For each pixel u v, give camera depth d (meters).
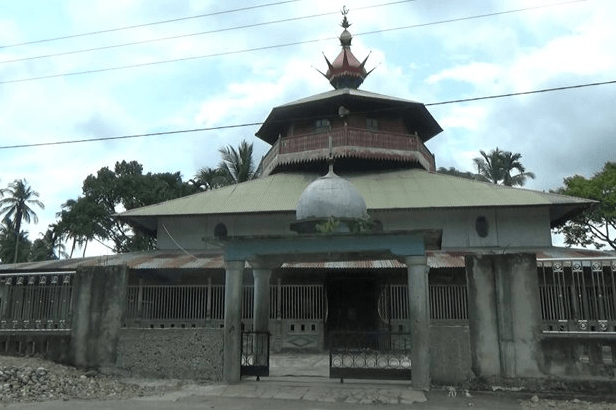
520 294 10.88
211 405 9.38
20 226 62.34
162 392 10.65
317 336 21.16
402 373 11.37
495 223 25.62
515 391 10.45
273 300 22.02
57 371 11.61
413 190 27.25
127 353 12.16
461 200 25.50
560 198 25.53
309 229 12.87
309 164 30.70
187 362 11.95
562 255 22.88
